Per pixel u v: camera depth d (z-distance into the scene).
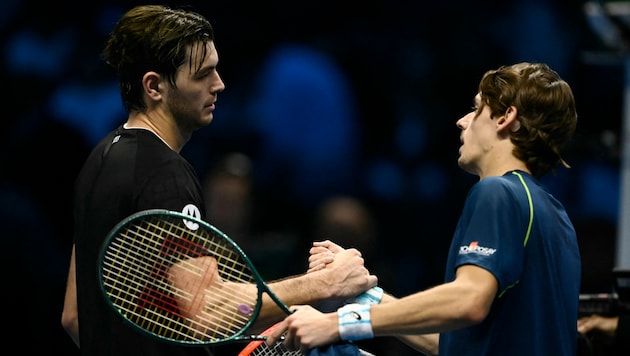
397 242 22.64
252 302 9.52
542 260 8.88
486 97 9.35
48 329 16.30
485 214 8.73
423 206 22.77
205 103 10.11
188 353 9.66
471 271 8.59
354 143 23.28
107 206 9.71
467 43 23.42
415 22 23.70
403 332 8.70
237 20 23.44
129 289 9.53
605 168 21.70
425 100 23.39
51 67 21.80
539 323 8.87
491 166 9.32
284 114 22.98
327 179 22.81
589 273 14.91
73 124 21.42
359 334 8.74
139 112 10.09
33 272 16.22
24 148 18.19
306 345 8.83
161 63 9.88
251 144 22.77
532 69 9.30
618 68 22.19
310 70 23.28
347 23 23.98
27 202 16.58
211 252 9.48
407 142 23.16
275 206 22.50
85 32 22.25
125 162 9.76
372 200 22.92
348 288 9.92
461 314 8.48
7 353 16.11
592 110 22.42
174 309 9.55
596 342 10.81
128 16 10.05
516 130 9.22
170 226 9.34
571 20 23.00
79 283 9.98
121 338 9.67
